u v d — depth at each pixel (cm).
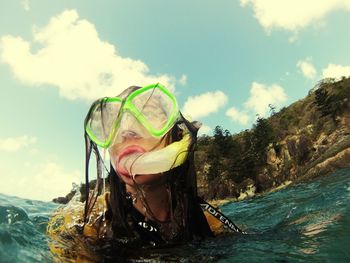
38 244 43
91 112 44
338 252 34
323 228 46
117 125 41
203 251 40
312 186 147
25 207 92
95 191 46
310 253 35
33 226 56
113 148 42
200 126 45
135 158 40
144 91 43
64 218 53
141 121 41
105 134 44
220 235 50
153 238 44
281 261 34
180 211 44
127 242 44
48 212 91
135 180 41
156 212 44
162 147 42
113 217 44
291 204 94
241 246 42
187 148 41
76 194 57
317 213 62
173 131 43
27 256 37
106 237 45
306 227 50
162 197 44
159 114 43
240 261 36
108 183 46
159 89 44
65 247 42
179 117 44
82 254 39
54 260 37
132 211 44
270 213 88
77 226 48
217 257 38
